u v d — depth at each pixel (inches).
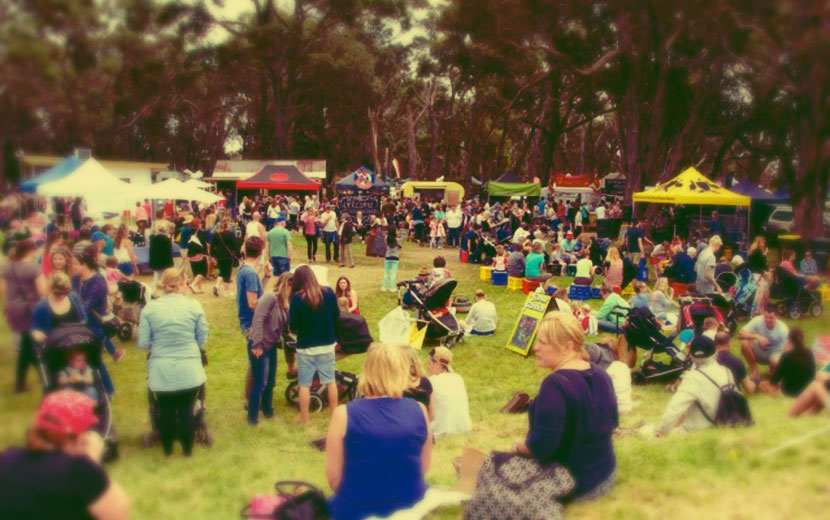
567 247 704.4
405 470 128.3
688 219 871.1
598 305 532.7
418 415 132.3
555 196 1521.9
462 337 415.8
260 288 265.4
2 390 164.1
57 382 183.2
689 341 342.0
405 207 1136.2
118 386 279.7
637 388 324.5
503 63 1110.4
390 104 2153.1
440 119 2178.9
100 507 88.7
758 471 149.3
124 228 402.0
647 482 149.2
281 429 250.5
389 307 506.6
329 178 1668.3
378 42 1179.3
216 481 190.2
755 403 236.8
